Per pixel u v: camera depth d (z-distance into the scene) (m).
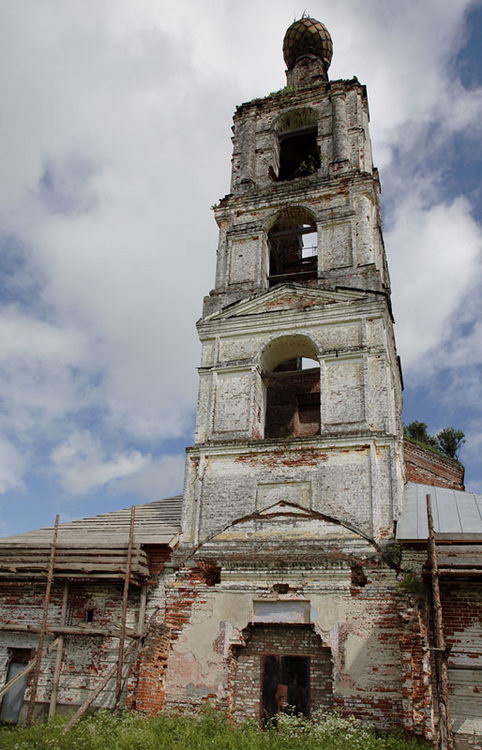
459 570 14.24
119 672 15.68
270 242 24.36
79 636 17.50
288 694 15.41
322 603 15.67
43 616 16.41
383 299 19.55
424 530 15.79
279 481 17.86
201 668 15.95
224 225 24.05
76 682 16.95
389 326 20.75
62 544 17.44
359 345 19.23
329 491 17.31
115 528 19.23
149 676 15.70
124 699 16.11
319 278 21.23
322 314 20.03
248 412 19.39
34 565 17.20
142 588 17.33
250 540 17.23
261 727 15.20
